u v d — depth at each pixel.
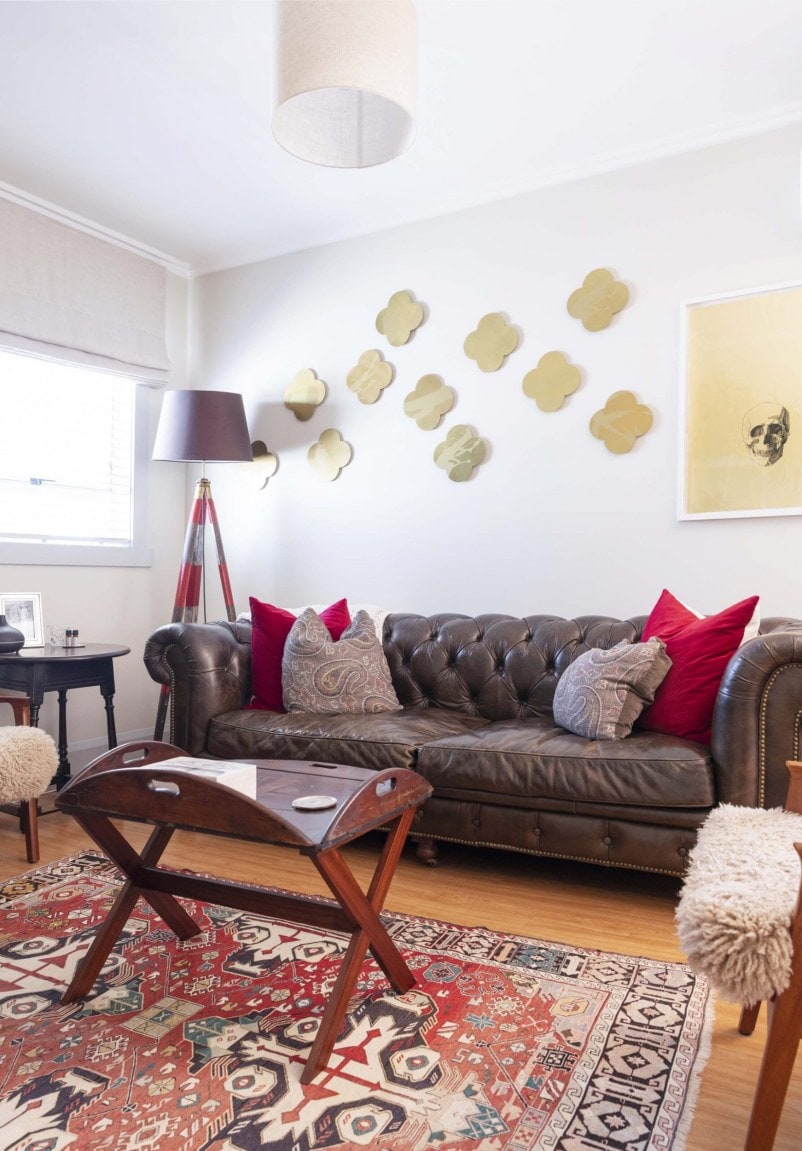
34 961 1.87
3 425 3.61
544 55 2.63
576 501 3.32
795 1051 1.14
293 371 4.11
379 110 2.03
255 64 2.68
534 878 2.49
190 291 4.46
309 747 2.66
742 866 1.32
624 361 3.23
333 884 1.52
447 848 2.79
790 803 1.62
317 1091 1.39
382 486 3.80
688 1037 1.56
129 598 4.14
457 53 2.62
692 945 1.20
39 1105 1.35
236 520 4.27
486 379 3.54
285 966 1.86
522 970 1.84
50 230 3.69
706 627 2.40
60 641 3.53
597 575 3.26
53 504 3.81
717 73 2.73
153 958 1.90
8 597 3.44
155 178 3.46
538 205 3.43
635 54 2.63
